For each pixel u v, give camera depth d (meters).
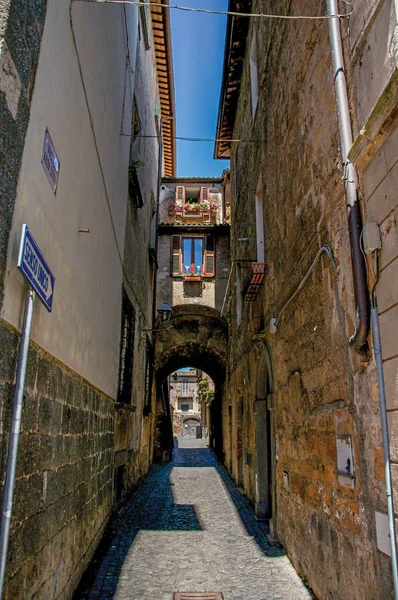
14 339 2.52
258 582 4.83
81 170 4.38
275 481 6.64
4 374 2.37
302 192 5.23
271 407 6.75
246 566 5.37
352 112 3.63
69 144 3.82
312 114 4.82
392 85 2.70
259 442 8.41
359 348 3.28
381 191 3.04
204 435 47.44
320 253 4.36
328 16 3.94
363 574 3.25
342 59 3.82
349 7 3.74
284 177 6.25
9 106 2.37
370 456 3.18
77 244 4.27
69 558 4.07
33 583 2.93
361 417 3.36
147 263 13.42
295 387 5.45
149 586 4.66
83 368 4.68
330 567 4.00
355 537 3.42
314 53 4.78
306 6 5.16
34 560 2.95
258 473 8.27
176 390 62.56
